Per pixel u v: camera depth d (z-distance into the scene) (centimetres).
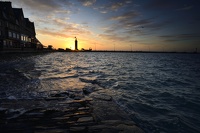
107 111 638
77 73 2028
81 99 814
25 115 566
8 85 1082
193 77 2230
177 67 4041
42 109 633
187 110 831
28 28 6216
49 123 507
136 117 693
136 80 1730
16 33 4653
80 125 496
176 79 1962
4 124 492
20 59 3459
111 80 1636
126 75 2116
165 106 880
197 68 3888
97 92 1048
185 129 611
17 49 3609
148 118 694
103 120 544
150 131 576
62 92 911
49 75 1683
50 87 1107
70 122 517
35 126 483
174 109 838
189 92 1259
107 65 3909
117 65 4016
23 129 462
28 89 1007
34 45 6694
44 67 2505
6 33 3953
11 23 4272
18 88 1019
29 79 1335
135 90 1236
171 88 1394
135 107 827
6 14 4106
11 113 581
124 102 895
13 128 467
